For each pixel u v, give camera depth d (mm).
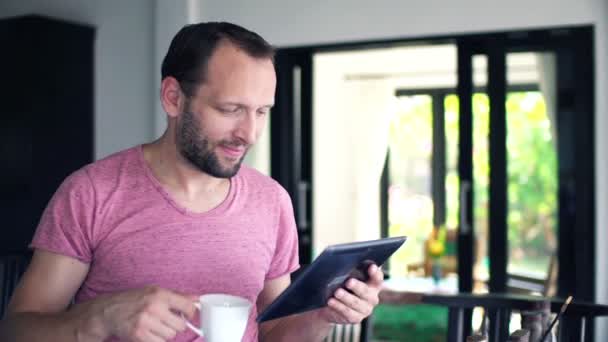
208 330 1232
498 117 4492
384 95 5848
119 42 5480
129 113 5441
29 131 5168
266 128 5246
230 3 5168
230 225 1539
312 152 5188
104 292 1479
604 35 4230
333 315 1497
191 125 1423
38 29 5156
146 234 1479
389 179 5910
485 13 4488
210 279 1515
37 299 1429
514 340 1402
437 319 5141
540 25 4363
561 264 4410
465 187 4617
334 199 5926
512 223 4547
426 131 5773
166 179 1521
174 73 1445
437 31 4613
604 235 4285
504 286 4500
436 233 5836
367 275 1421
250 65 1396
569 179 4379
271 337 1649
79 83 5449
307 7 4957
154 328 1245
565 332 1979
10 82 5238
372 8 4781
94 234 1467
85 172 1504
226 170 1438
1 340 1416
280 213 1653
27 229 5188
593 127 4289
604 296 4297
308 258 5211
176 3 5207
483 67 4590
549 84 4402
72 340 1285
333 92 5840
